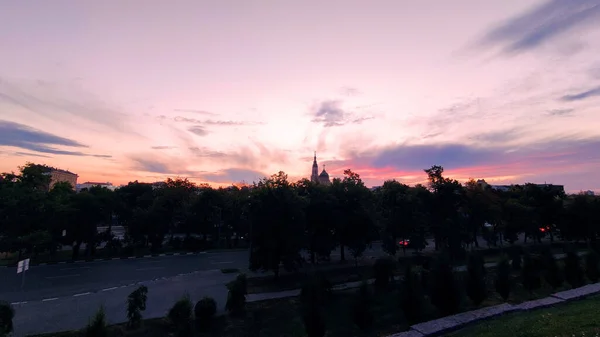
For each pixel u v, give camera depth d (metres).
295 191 35.06
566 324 11.12
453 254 41.38
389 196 43.78
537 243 57.94
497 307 14.95
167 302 25.16
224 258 43.88
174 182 62.25
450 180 44.56
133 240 50.03
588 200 52.69
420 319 20.05
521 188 62.31
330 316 22.41
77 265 38.34
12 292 27.33
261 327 20.86
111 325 20.09
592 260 26.84
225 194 58.19
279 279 33.03
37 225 40.69
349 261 42.94
